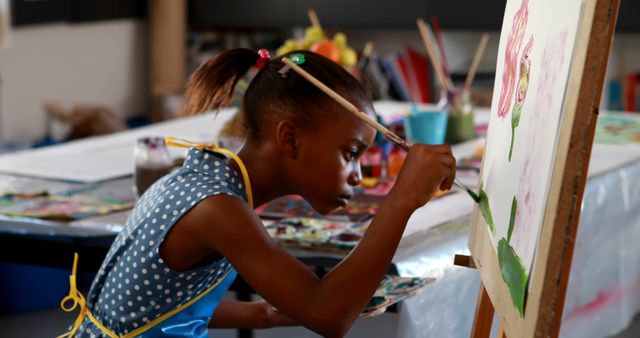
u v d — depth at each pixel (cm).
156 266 123
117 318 129
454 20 447
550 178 84
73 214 176
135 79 481
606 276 211
